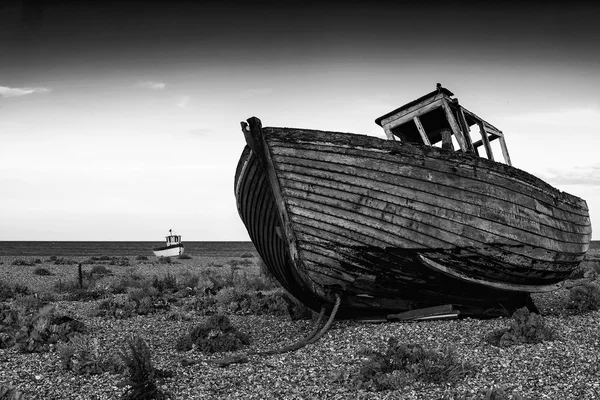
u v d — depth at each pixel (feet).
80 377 24.62
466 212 31.30
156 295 51.34
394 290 34.17
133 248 357.20
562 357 24.35
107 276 86.33
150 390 21.08
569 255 38.68
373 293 34.27
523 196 33.40
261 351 28.99
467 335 29.73
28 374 25.31
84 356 26.22
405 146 30.76
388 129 37.42
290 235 32.04
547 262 35.58
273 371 24.72
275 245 36.04
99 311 44.11
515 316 28.99
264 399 20.79
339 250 31.89
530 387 20.54
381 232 31.12
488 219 31.73
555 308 42.32
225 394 21.58
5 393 20.02
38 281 77.30
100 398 21.44
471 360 24.52
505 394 19.85
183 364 26.32
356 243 31.53
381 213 30.91
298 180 31.19
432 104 35.50
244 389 22.16
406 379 21.63
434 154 30.96
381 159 30.76
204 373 24.77
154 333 35.68
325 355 27.35
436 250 31.32
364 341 29.63
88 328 37.47
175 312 43.55
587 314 37.11
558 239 36.47
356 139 30.68
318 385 22.27
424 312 34.88
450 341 28.53
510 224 32.42
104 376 24.75
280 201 31.60
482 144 44.80
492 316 36.94
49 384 23.50
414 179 30.78
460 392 20.33
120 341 32.99
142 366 21.93
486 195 31.76
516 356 24.84
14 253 248.52
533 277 36.06
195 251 281.54
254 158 32.07
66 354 26.73
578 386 20.38
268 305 45.50
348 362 25.67
